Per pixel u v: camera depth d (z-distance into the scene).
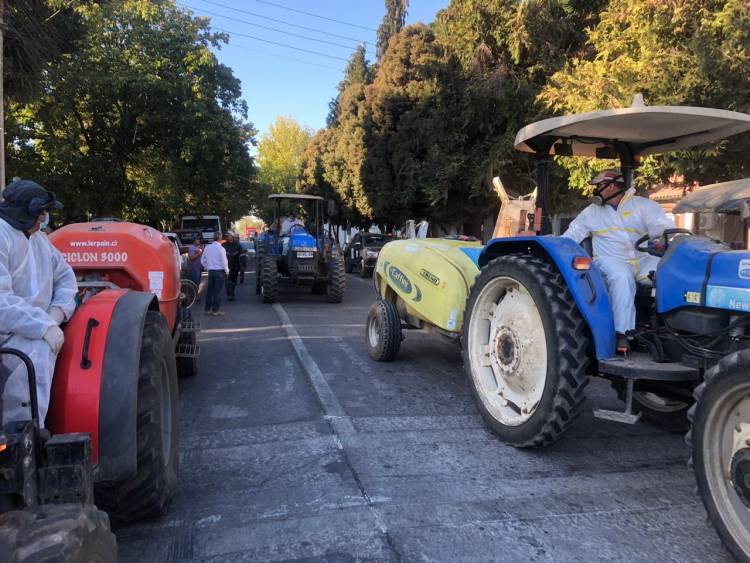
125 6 22.59
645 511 3.59
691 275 3.75
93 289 4.86
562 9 13.09
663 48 8.66
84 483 2.31
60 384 2.87
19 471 2.14
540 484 3.94
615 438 4.86
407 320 7.40
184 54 24.12
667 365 3.88
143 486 3.21
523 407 4.55
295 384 6.49
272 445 4.63
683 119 4.35
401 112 20.89
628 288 4.22
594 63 9.86
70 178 22.33
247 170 27.17
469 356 5.07
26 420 2.32
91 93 21.86
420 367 7.31
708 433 3.00
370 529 3.34
